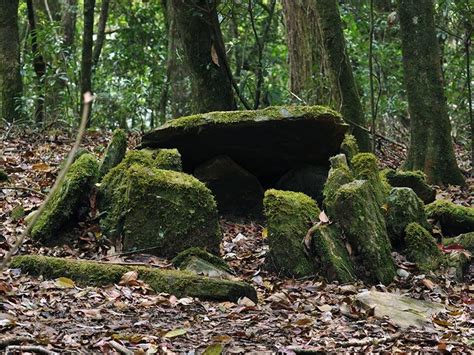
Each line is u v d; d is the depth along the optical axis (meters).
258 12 18.36
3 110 15.63
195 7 12.79
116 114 17.36
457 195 11.91
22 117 15.49
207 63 13.10
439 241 9.56
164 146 10.24
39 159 11.83
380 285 8.45
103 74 19.61
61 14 22.23
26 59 16.59
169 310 7.35
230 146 10.19
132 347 6.44
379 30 18.69
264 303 7.80
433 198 10.56
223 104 13.24
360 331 7.16
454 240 9.46
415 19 12.54
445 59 17.00
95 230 9.12
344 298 7.86
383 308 7.58
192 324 7.06
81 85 15.98
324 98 14.82
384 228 9.06
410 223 9.32
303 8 15.88
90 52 15.86
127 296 7.51
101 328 6.79
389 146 15.53
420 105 12.55
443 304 8.12
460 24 15.66
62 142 13.38
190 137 10.08
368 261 8.66
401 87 16.88
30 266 7.98
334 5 13.04
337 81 13.03
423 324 7.46
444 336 7.06
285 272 8.66
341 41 13.04
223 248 9.35
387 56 16.61
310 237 8.67
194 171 10.41
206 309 7.41
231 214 10.38
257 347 6.61
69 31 21.58
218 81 13.20
